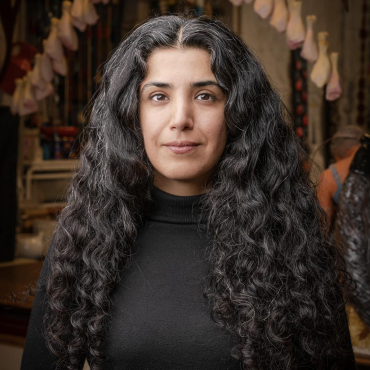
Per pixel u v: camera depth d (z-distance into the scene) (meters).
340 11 3.62
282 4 2.55
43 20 3.66
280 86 3.48
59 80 3.92
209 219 1.13
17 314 2.31
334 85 2.59
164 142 1.06
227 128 1.13
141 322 1.07
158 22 1.10
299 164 1.20
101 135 1.20
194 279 1.10
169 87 1.06
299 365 1.14
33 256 3.12
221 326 1.05
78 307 1.13
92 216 1.16
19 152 3.59
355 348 1.96
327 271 1.17
